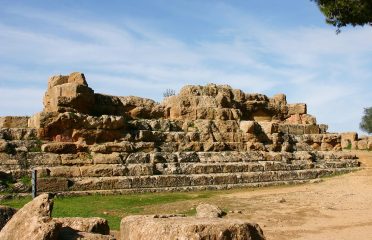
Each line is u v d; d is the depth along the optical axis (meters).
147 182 25.97
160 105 31.98
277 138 33.34
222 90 35.06
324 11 21.28
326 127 38.38
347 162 35.59
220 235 8.45
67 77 28.31
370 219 18.05
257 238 8.91
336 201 22.59
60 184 23.59
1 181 22.38
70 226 10.59
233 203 22.06
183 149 29.41
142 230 9.21
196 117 31.66
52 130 25.66
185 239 8.30
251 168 30.14
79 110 27.02
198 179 27.50
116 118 27.33
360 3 20.28
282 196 24.36
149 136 28.58
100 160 25.75
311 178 32.22
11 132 25.02
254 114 37.19
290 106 39.09
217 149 30.45
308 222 17.69
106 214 18.55
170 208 20.31
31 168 23.95
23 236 8.81
